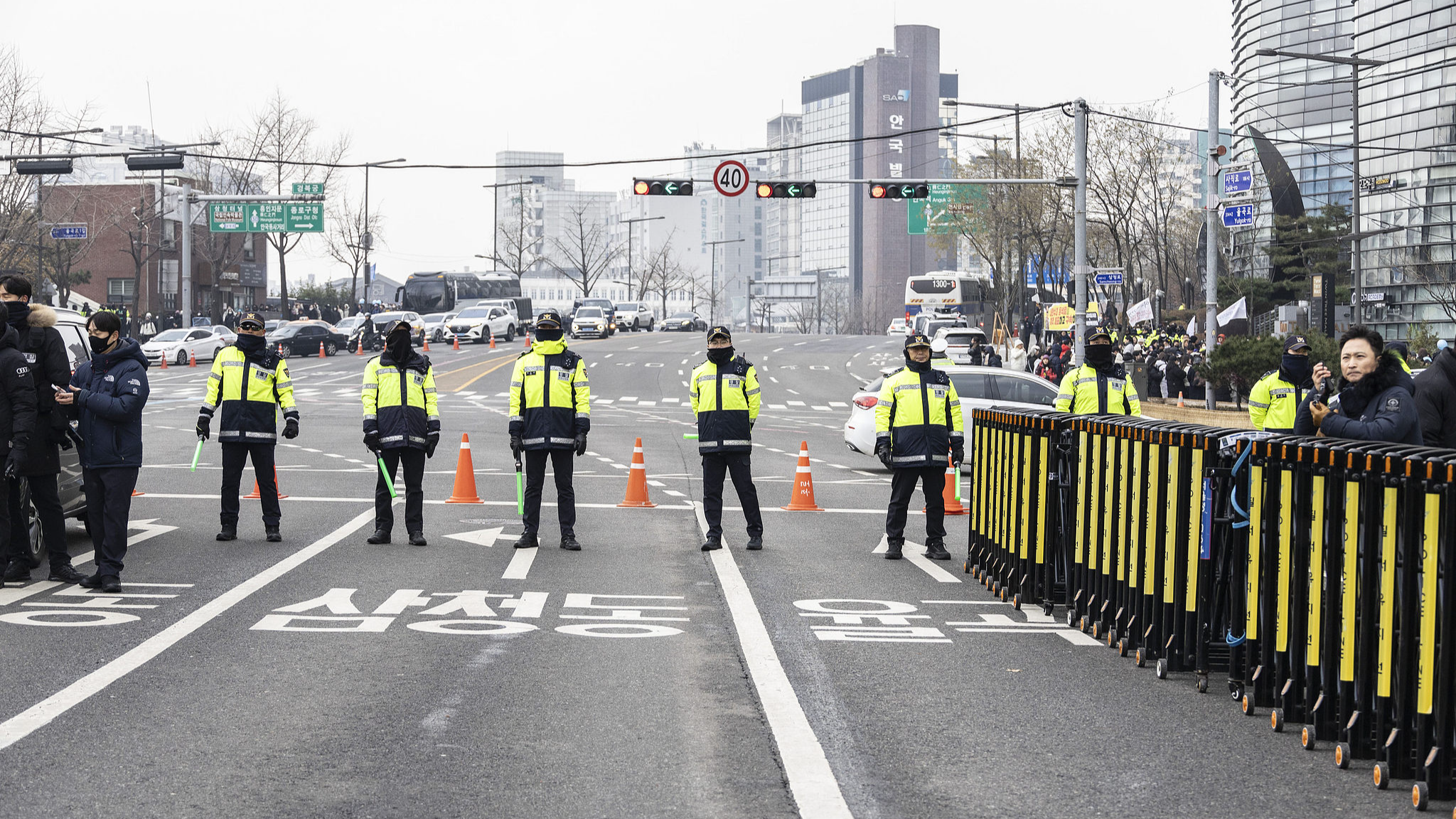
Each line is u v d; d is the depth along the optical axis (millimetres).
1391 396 17016
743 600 22562
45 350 22375
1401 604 12859
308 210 120625
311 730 14297
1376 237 138750
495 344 162875
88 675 16656
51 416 22500
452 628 19875
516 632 19656
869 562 27266
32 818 11430
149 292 184250
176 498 36344
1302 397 24422
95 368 22609
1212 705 16094
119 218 158875
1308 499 14648
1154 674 17703
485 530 31172
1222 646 17016
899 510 27672
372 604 21719
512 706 15430
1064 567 21484
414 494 28656
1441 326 127875
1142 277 171375
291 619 20344
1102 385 27406
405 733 14242
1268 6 156625
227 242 176250
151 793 12125
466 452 37031
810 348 165500
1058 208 133875
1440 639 12344
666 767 13133
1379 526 13375
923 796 12359
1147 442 18062
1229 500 16578
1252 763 13633
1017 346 125438
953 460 27562
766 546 29250
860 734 14492
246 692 15938
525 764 13164
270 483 28844
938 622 21016
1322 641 14312
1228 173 72625
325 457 49688
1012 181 75938
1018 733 14633
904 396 27516
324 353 138625
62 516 23047
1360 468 13586
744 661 18000
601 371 120875
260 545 28219
